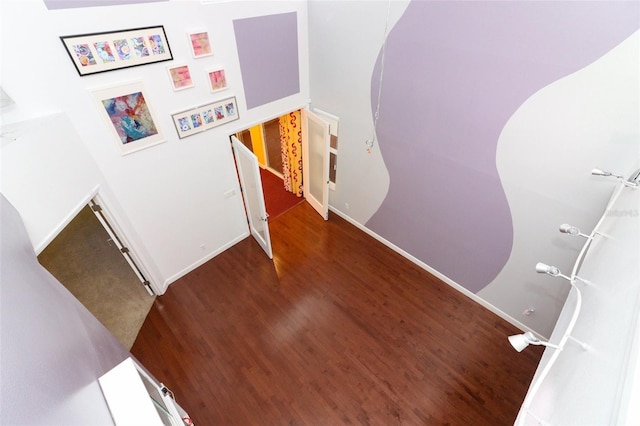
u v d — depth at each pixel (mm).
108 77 2900
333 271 4707
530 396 1222
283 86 4465
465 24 2855
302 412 3154
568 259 3139
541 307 3592
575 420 904
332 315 4082
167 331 3895
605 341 1036
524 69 2686
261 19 3721
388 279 4586
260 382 3389
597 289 1527
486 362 3582
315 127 5000
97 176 3127
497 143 3146
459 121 3332
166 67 3223
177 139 3668
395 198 4559
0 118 2426
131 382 1479
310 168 5672
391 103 3863
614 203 2326
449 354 3658
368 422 3086
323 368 3512
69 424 1062
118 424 1349
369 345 3736
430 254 4543
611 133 2447
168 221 4070
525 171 3072
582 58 2373
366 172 4746
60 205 2660
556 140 2756
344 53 4031
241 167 4469
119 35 2783
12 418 787
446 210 3990
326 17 3957
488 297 4109
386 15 3377
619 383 755
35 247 2387
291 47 4238
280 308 4168
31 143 2412
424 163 3916
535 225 3242
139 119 3260
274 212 5926
